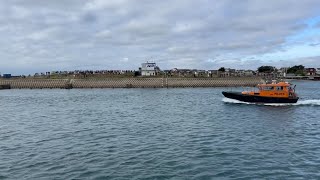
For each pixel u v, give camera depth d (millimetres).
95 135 37344
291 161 26109
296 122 46156
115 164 25438
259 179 22047
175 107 68250
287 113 55312
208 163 25562
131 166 24875
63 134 38406
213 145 31672
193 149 30078
